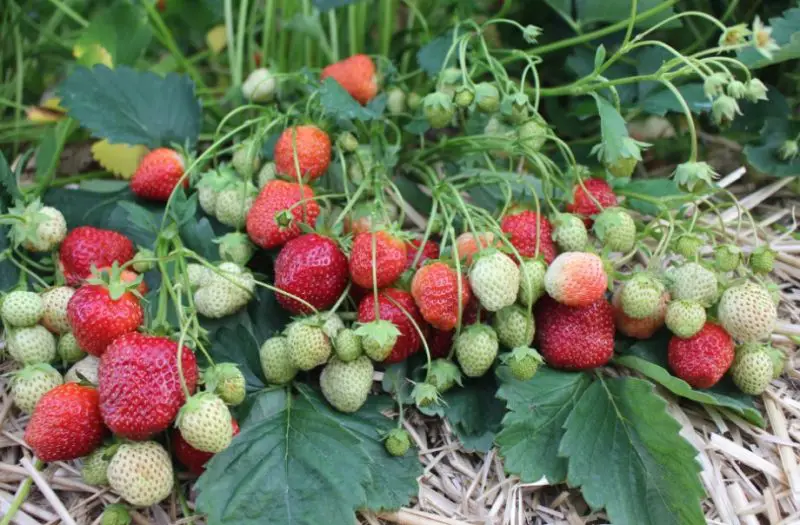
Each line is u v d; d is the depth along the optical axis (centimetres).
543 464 53
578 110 68
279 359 53
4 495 53
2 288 59
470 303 55
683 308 53
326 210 58
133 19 72
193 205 58
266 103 68
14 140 76
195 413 48
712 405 56
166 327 51
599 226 55
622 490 52
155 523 51
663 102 65
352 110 59
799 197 69
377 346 51
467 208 56
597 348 55
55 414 49
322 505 50
